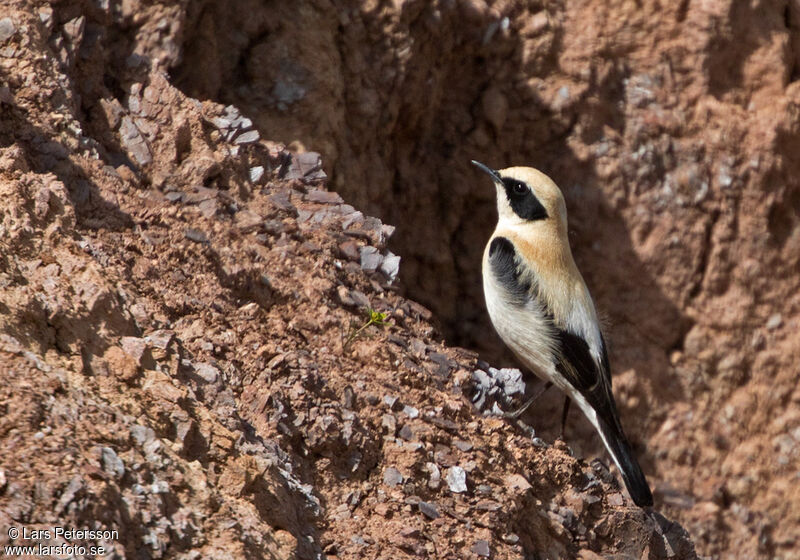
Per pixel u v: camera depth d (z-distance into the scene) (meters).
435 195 16.47
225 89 13.57
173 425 7.06
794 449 17.70
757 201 17.38
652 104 17.06
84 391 6.75
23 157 8.59
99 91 11.26
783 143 17.39
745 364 17.62
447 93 16.36
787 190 17.55
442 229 16.61
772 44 17.38
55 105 10.12
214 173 11.20
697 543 17.25
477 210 16.69
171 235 9.78
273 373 8.74
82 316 7.31
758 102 17.47
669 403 17.48
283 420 8.30
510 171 11.73
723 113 17.22
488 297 11.55
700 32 17.02
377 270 11.48
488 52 16.20
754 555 17.48
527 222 11.58
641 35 17.00
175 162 11.06
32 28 10.48
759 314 17.62
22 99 9.83
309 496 7.88
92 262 8.02
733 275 17.48
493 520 8.77
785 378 17.69
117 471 6.30
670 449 17.44
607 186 16.89
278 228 10.97
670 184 17.11
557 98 16.52
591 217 16.94
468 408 10.09
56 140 9.77
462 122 16.45
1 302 6.93
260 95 13.63
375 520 8.18
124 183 10.14
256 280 9.98
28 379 6.49
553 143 16.78
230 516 6.65
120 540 5.98
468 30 15.91
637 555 10.16
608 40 16.84
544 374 11.51
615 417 11.20
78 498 5.89
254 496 7.11
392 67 14.81
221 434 7.29
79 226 9.18
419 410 9.51
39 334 6.98
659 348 17.47
